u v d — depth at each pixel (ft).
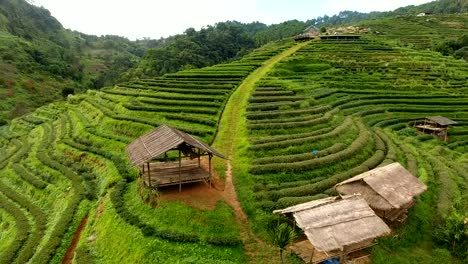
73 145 177.68
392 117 213.25
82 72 584.40
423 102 235.40
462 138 203.31
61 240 114.01
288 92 208.13
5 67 418.72
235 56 567.18
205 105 195.52
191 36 614.34
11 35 541.34
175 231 96.89
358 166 134.51
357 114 201.98
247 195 114.11
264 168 124.88
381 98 237.45
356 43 372.58
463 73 297.94
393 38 429.38
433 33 460.14
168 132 113.09
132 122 182.70
